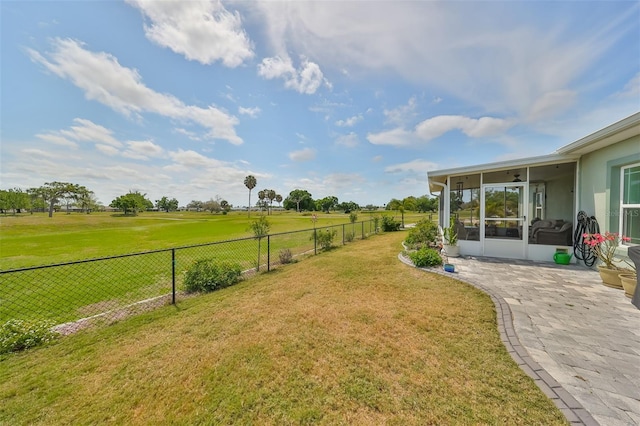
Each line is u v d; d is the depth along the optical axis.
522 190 6.88
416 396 1.97
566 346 2.62
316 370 2.34
